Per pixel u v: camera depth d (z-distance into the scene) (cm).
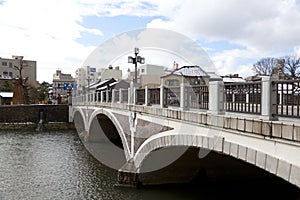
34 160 2342
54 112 5041
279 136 610
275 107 658
